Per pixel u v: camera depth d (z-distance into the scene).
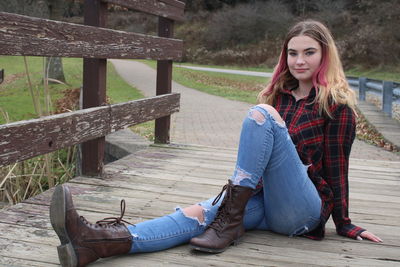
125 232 2.12
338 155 2.34
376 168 4.41
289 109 2.42
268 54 39.41
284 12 41.41
